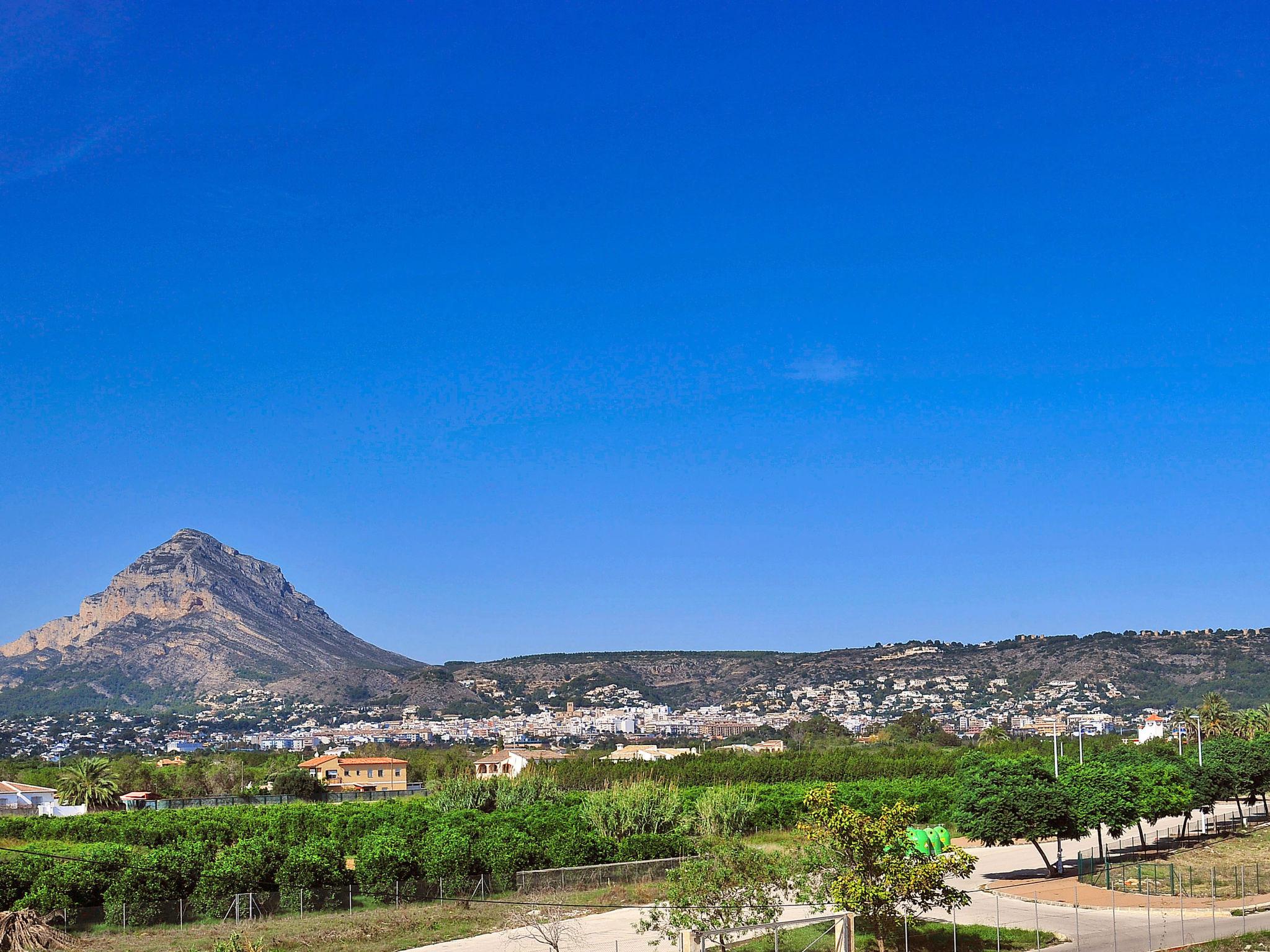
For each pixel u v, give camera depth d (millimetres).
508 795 103438
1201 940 56812
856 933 54469
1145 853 91250
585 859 74000
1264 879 75938
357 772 187000
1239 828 107188
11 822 103688
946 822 104375
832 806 52281
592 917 61625
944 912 63750
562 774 146625
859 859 50531
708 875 48719
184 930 59125
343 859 68250
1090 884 74812
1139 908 65938
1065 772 91562
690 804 95125
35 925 55281
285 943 55219
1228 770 107625
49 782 165125
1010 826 75938
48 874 61281
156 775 179750
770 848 83250
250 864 64125
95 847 68688
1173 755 123875
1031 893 71188
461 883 66875
